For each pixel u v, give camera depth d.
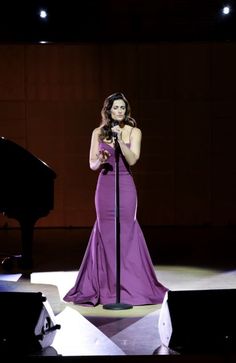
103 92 26.00
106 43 25.86
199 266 17.22
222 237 22.91
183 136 26.16
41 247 21.00
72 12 25.50
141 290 12.98
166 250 20.09
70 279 15.59
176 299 8.76
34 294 8.70
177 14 25.72
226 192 26.28
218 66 25.95
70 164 26.09
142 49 25.92
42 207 16.98
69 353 9.22
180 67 25.98
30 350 8.66
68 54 25.86
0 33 25.67
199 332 8.71
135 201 13.26
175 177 26.25
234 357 8.48
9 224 26.25
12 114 25.95
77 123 26.02
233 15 25.66
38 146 26.03
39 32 25.72
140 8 25.66
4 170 16.58
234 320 8.72
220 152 26.20
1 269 17.28
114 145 11.92
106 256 13.13
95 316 11.75
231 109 26.08
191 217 26.34
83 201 26.22
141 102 26.02
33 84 25.89
